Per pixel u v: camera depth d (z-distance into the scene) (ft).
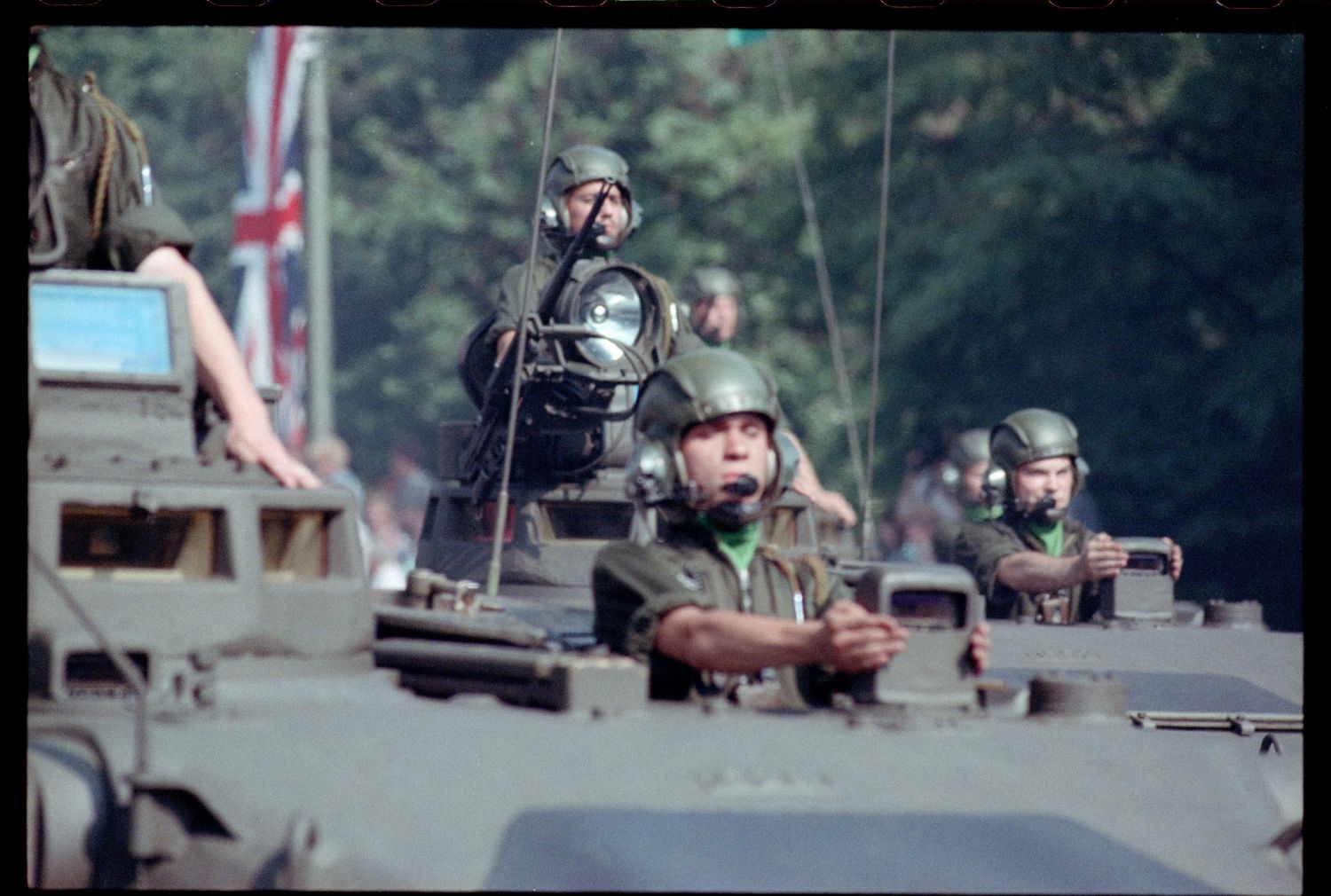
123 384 62.64
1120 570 99.45
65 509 58.29
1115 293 252.01
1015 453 107.65
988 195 267.80
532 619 76.84
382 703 58.34
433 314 381.19
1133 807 55.06
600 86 368.89
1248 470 246.27
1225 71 249.14
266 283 258.37
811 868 49.42
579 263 94.68
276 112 258.37
